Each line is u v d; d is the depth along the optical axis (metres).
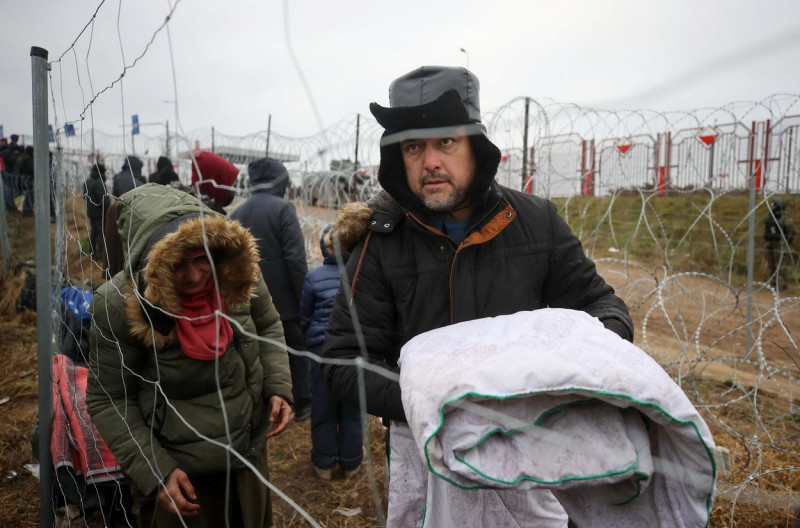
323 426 2.99
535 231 1.38
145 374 1.60
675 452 0.87
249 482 1.75
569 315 1.04
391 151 1.31
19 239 8.65
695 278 8.26
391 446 1.32
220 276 1.55
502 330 1.04
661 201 10.09
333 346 1.33
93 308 1.52
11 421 3.55
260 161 3.52
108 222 3.32
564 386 0.82
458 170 1.26
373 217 1.39
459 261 1.33
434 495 1.20
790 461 2.84
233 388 1.66
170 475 1.53
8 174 10.29
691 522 0.86
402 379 0.98
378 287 1.37
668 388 0.84
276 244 3.48
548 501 1.23
